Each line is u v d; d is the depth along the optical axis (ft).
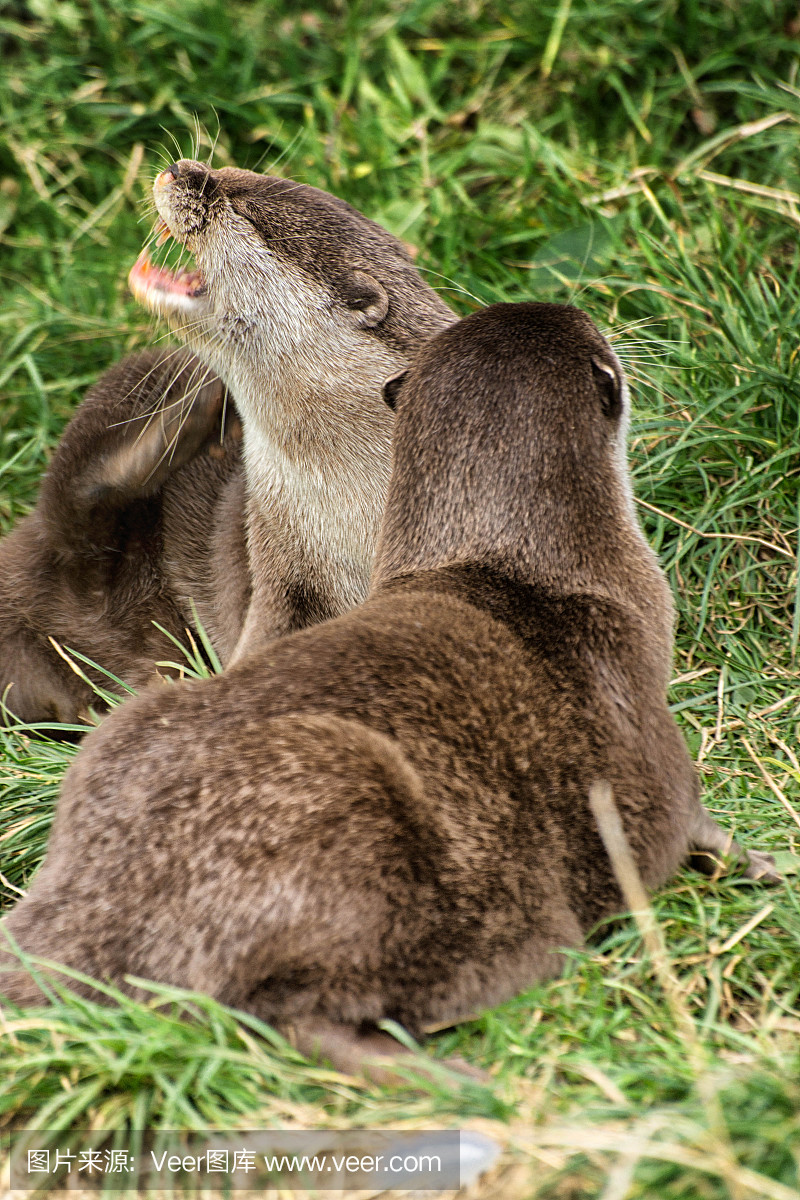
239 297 29.53
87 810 18.94
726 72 41.60
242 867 17.69
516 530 22.45
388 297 30.19
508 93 42.39
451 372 23.36
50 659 32.27
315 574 30.22
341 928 17.74
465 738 19.33
